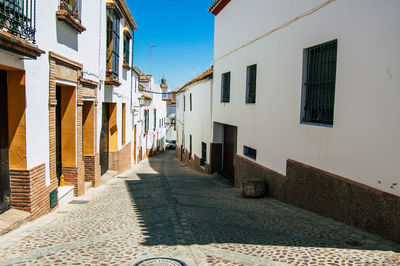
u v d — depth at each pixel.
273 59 9.65
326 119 7.29
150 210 7.97
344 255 4.62
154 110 33.88
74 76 8.90
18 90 6.20
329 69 7.20
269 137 9.93
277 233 5.88
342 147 6.55
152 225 6.54
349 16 6.33
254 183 9.74
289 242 5.32
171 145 47.06
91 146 11.12
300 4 8.11
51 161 7.57
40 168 6.89
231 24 13.55
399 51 5.18
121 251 4.95
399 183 5.21
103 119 13.73
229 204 8.79
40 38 6.74
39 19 6.68
